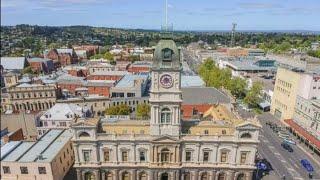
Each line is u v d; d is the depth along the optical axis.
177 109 82.25
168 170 88.25
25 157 84.81
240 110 168.25
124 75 199.38
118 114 134.12
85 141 85.12
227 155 87.38
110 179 91.38
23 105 157.00
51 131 106.06
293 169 102.19
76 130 84.81
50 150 89.56
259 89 170.38
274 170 101.31
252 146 85.50
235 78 194.50
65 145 94.38
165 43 78.31
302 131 124.19
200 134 85.75
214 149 86.31
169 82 80.00
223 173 89.44
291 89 139.88
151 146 85.50
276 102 157.62
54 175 84.25
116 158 87.81
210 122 93.81
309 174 97.00
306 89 129.00
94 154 86.94
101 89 173.62
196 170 88.94
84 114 128.12
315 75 129.25
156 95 81.19
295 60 193.62
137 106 148.50
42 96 158.12
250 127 83.88
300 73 136.50
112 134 85.56
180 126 85.69
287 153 114.12
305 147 119.88
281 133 132.50
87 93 177.38
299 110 132.38
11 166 82.31
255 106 175.88
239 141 84.56
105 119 102.44
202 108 132.50
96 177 89.50
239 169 87.94
